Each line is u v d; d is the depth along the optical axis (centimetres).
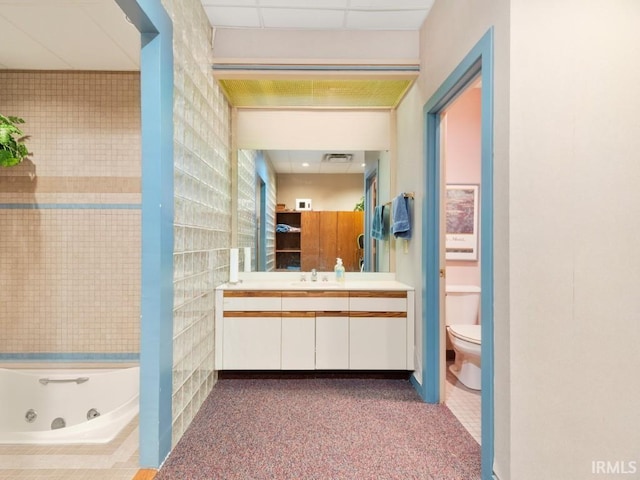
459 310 306
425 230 227
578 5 134
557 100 134
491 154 146
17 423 228
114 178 254
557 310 136
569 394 136
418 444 178
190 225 199
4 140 221
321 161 308
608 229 136
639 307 136
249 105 299
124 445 173
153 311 158
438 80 208
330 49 248
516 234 135
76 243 253
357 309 253
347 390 243
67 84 252
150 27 153
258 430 191
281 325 253
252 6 222
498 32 142
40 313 253
